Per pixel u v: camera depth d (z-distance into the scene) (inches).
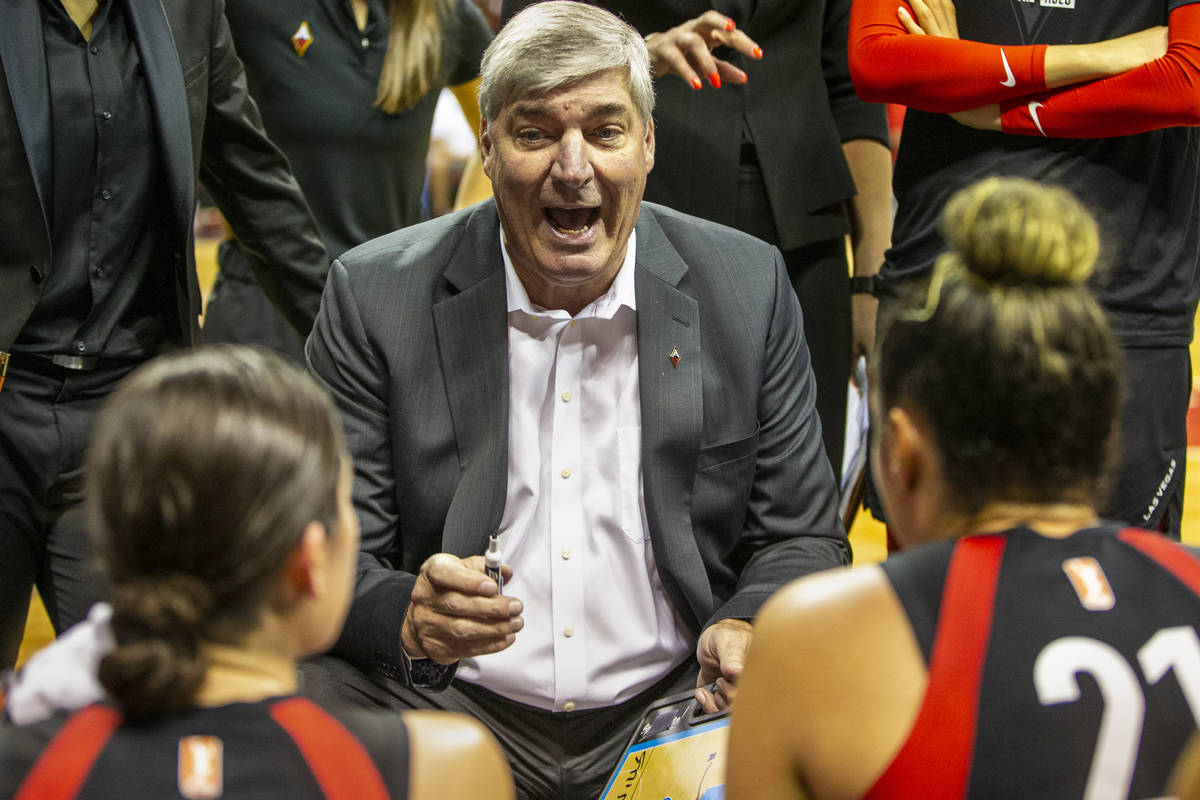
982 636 104.2
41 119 195.6
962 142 225.1
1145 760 101.5
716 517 191.3
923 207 231.3
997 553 107.4
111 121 202.5
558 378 190.1
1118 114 210.2
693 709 169.2
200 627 97.4
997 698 102.5
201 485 96.0
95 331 207.9
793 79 255.6
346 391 190.5
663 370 187.9
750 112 251.8
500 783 105.7
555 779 190.2
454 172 708.0
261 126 235.3
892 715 104.9
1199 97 207.0
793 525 195.2
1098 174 218.1
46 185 197.2
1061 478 109.3
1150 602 105.3
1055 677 102.5
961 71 217.5
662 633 191.9
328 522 102.9
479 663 188.2
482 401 187.6
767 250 202.7
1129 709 101.8
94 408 210.7
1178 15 210.7
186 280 213.2
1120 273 216.8
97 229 205.0
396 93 297.1
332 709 101.2
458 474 187.6
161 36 206.5
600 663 189.0
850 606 108.3
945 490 112.5
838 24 270.2
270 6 292.0
